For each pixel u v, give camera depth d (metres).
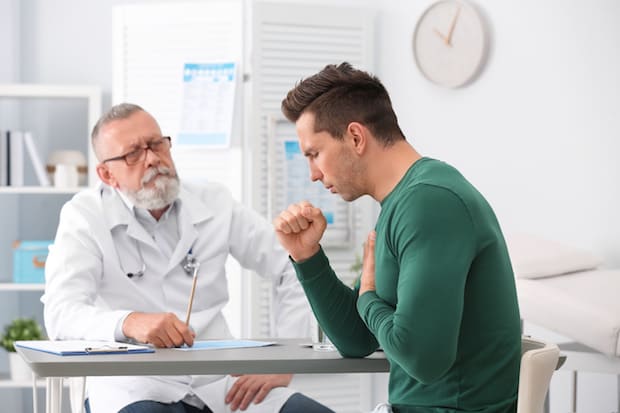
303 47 4.79
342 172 2.05
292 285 3.27
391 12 4.92
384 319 1.88
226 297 3.22
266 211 4.73
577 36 3.96
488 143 4.39
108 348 2.13
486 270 1.89
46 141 5.37
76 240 2.94
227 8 4.63
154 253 3.06
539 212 4.14
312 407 2.85
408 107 4.82
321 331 2.40
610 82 3.81
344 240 4.84
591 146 3.89
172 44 4.70
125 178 2.99
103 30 5.39
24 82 5.34
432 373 1.79
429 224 1.82
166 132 4.69
